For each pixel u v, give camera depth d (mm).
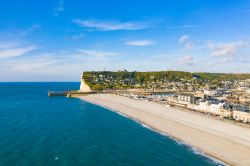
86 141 81812
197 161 65188
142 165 61969
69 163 61750
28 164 60219
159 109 145250
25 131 92938
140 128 102750
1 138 82250
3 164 59781
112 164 62094
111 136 89250
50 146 74875
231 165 62656
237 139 81812
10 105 175375
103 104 183875
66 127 102188
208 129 95875
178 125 105062
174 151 72875
